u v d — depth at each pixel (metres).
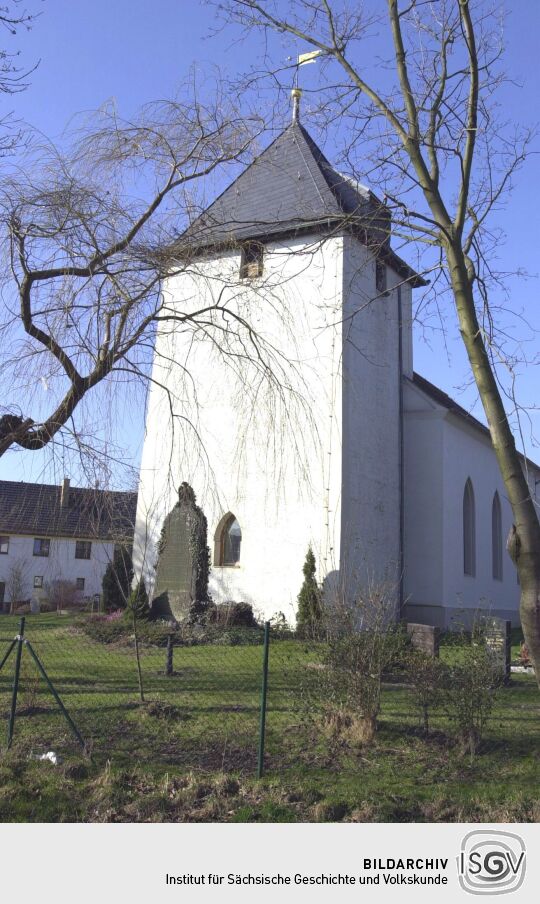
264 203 20.81
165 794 7.02
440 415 24.83
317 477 20.98
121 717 9.72
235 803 6.88
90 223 9.49
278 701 10.73
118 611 21.05
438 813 6.74
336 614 9.47
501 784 7.52
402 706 10.37
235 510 21.83
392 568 21.42
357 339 22.38
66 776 7.43
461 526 25.80
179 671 13.09
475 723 8.57
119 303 9.60
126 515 9.30
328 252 21.28
